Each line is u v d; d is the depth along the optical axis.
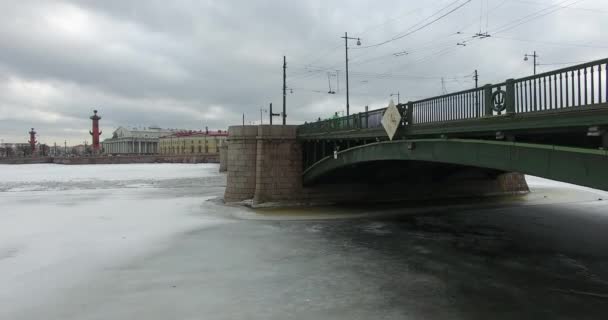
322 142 27.41
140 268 14.38
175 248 17.25
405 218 24.72
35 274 13.66
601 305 10.83
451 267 14.45
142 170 90.19
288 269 14.29
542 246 17.39
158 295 11.73
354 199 31.16
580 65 9.05
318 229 21.45
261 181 30.05
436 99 14.91
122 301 11.27
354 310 10.59
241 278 13.29
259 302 11.19
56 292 11.98
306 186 30.39
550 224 22.41
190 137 177.12
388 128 17.69
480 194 34.19
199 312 10.51
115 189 45.91
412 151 16.89
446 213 26.44
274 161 30.33
